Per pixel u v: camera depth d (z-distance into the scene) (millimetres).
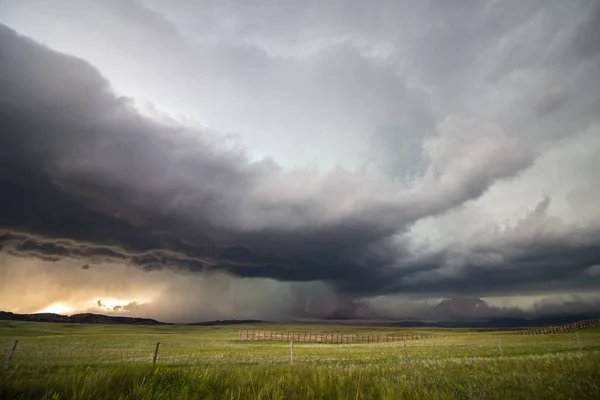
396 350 37438
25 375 9625
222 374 10805
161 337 91812
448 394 8461
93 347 45375
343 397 8586
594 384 8352
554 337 52312
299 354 33562
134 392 8164
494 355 26953
